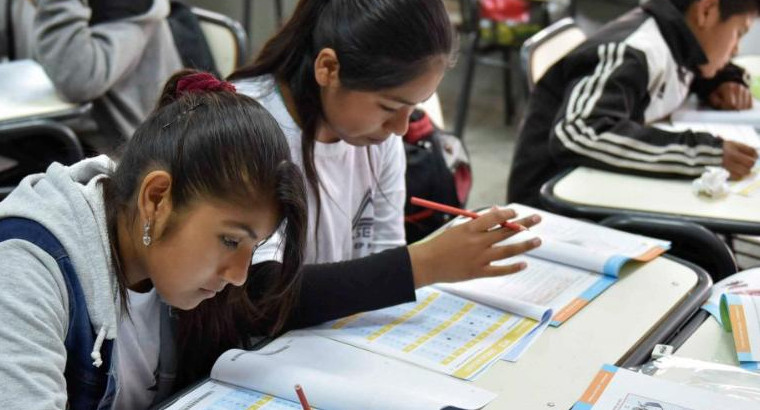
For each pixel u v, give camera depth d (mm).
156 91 2434
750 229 1631
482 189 3496
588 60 2062
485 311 1296
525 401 1062
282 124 1405
